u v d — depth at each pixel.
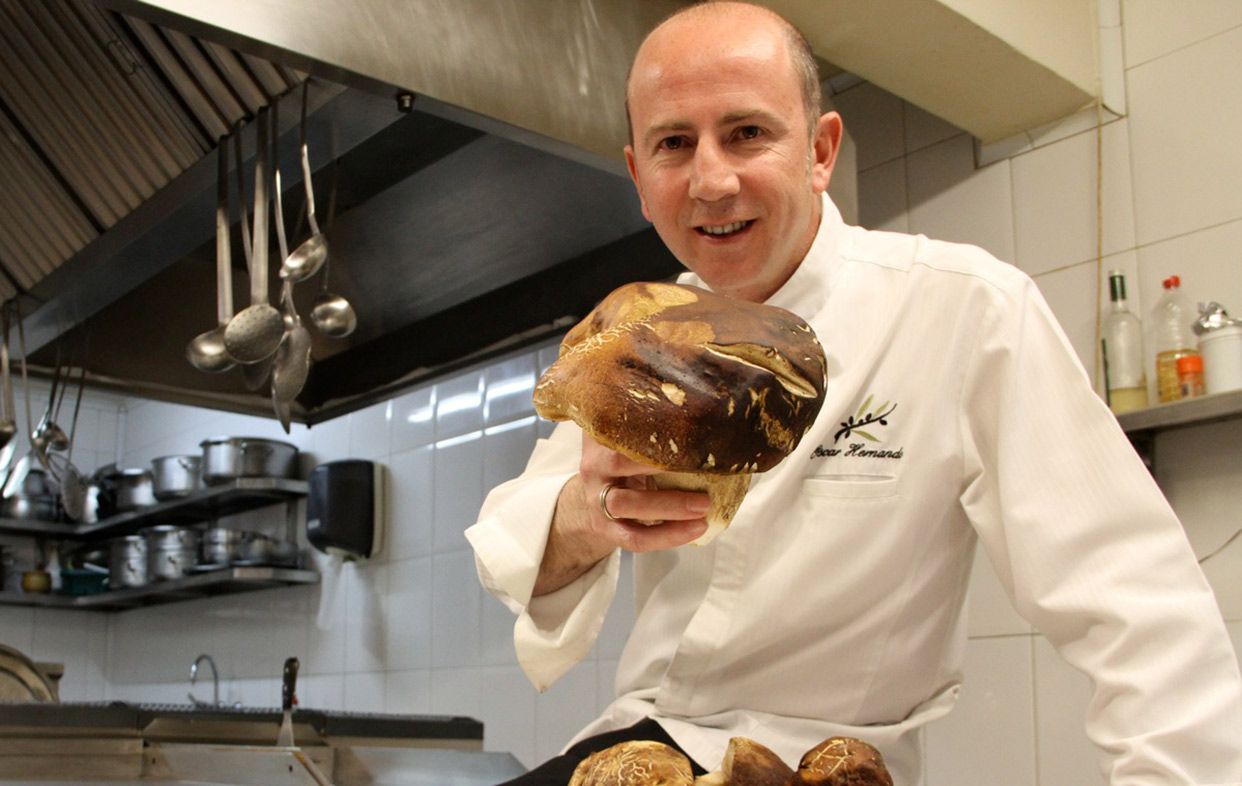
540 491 0.84
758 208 0.81
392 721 2.14
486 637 2.45
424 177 1.91
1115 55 1.75
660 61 0.81
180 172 1.77
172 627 3.55
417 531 2.69
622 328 0.58
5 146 1.91
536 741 2.30
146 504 3.29
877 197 2.03
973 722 1.74
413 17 1.35
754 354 0.57
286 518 3.13
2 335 2.26
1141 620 0.70
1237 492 1.53
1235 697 0.69
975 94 1.75
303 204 1.98
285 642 3.06
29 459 2.37
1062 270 1.76
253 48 1.24
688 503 0.65
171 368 2.39
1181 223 1.64
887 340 0.90
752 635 0.88
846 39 1.63
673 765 0.52
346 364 2.51
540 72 1.45
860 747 0.53
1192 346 1.60
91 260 1.95
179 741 1.92
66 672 3.73
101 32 1.65
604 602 0.82
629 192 1.78
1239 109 1.61
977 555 1.77
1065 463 0.79
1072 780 1.61
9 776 1.71
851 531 0.88
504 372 2.52
